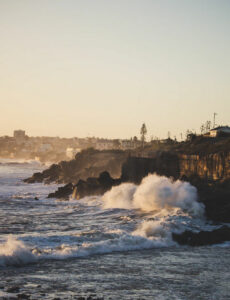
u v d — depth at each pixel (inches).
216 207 1897.1
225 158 2928.2
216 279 884.0
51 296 720.3
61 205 2541.8
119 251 1165.7
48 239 1243.2
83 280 840.3
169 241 1315.2
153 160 3718.0
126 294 749.3
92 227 1608.0
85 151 5984.3
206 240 1328.7
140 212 2020.2
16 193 3435.0
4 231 1496.1
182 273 927.0
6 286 778.8
